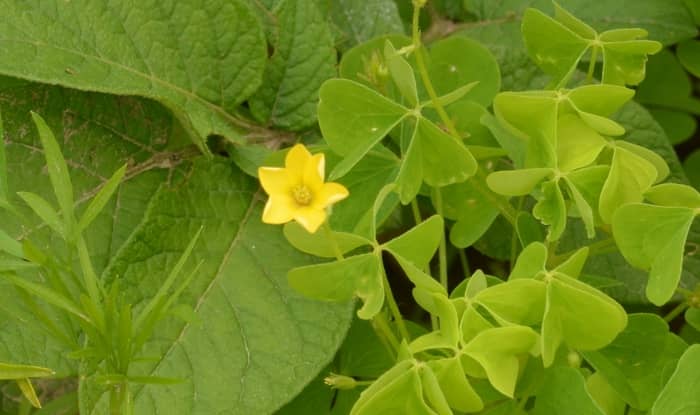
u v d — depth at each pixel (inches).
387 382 7.6
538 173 8.0
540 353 7.8
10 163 9.3
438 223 7.8
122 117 9.7
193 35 9.5
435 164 8.5
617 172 8.0
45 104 9.4
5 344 8.7
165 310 7.8
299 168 7.3
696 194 8.2
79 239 7.9
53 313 8.9
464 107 9.4
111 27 9.2
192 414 8.4
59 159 7.9
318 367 8.6
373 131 8.5
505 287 7.6
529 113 8.3
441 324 7.9
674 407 7.5
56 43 8.9
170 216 9.1
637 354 8.4
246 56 9.6
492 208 9.1
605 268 9.6
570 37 8.7
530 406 8.8
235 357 8.6
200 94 9.5
